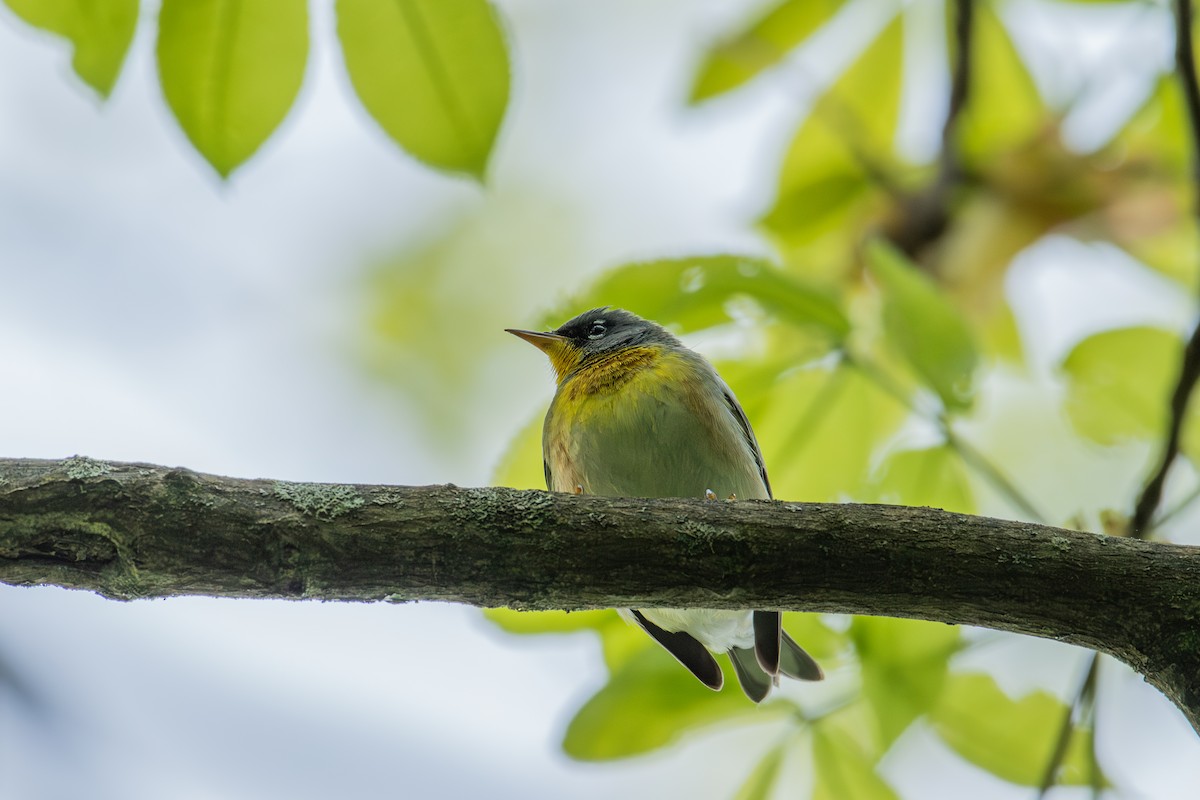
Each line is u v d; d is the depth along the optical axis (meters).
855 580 7.45
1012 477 13.68
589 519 7.45
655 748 9.30
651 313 9.31
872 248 9.28
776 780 9.14
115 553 7.03
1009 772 9.59
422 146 7.56
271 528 7.16
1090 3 11.95
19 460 7.18
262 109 7.36
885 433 10.11
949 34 12.30
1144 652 7.23
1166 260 12.44
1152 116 12.16
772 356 9.94
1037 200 12.13
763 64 12.09
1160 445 10.36
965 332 8.82
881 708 9.06
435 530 7.30
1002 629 7.58
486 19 7.43
